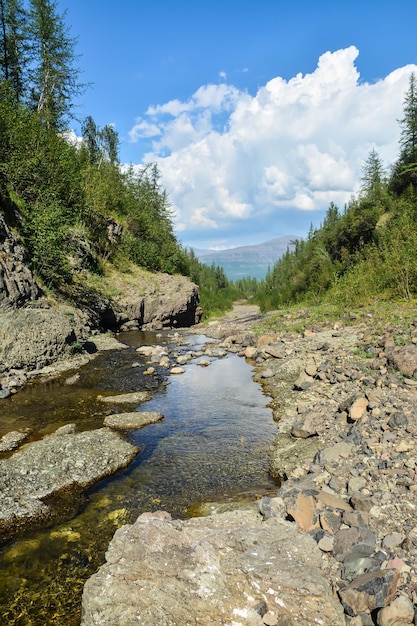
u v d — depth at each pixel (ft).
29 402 40.57
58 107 128.47
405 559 15.39
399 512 18.19
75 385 46.96
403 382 33.96
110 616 13.93
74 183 102.94
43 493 23.56
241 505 22.30
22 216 74.59
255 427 34.09
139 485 25.03
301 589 14.37
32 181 85.81
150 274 128.06
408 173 167.12
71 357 58.95
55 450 28.04
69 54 123.03
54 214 77.97
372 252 116.98
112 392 44.37
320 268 150.51
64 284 82.99
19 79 122.42
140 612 13.96
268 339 66.64
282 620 13.30
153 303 109.29
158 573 15.28
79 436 30.68
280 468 26.23
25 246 70.54
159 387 46.52
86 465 26.76
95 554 18.70
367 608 13.65
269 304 182.29
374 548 16.10
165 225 189.57
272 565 15.34
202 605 14.03
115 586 14.94
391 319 61.31
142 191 187.01
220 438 31.99
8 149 79.97
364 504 18.85
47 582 17.03
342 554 16.10
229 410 38.42
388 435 25.23
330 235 160.35
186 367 56.70
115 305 97.19
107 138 218.79
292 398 39.40
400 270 80.07
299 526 18.31
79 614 15.37
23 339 52.06
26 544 19.42
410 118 178.50
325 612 13.70
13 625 14.94
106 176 150.30
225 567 15.38
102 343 73.82
